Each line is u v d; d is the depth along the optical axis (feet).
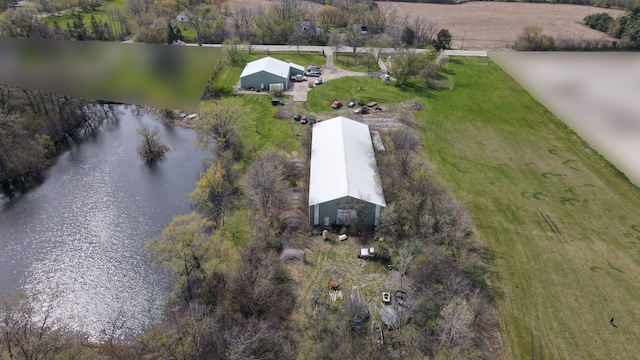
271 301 115.96
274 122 204.54
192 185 169.68
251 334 105.29
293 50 295.07
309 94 232.94
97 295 124.47
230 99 219.82
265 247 132.57
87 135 204.13
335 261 130.52
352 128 180.45
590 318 115.03
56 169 178.70
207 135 185.47
